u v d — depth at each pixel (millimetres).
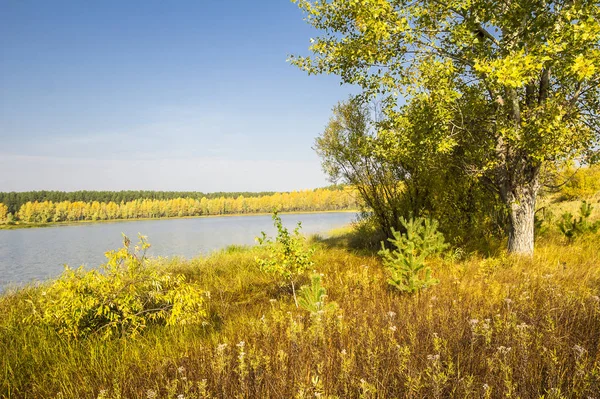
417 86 8211
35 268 23875
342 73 9320
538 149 7688
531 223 9055
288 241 7637
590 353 3531
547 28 6840
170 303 7012
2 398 4168
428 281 6480
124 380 4242
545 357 3414
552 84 8273
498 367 3334
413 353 3852
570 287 5691
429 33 8711
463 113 8727
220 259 13547
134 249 6672
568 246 10094
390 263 7055
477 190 12172
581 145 8648
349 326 5004
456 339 4105
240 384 3688
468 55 8195
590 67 5844
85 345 5625
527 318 4488
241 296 8797
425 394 3174
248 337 5281
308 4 8898
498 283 6352
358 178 13953
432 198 12344
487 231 12273
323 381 3506
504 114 8688
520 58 6281
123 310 5957
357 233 17203
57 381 4477
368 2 7629
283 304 7332
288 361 4156
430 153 9352
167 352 5172
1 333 6078
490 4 7473
